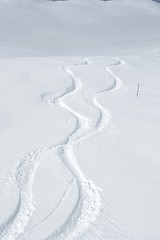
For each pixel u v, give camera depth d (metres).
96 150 14.55
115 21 92.56
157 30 76.81
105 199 11.23
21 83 21.59
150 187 12.08
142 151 14.80
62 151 14.18
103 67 28.75
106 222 10.20
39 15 88.19
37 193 11.29
